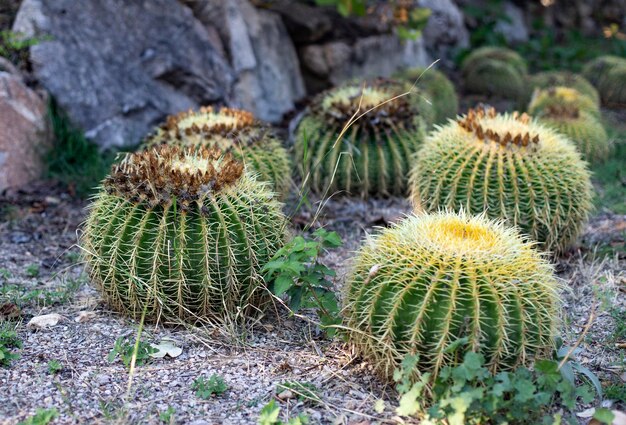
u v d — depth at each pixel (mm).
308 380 3191
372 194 5988
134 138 6738
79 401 2951
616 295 4117
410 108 5973
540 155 4355
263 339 3562
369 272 2977
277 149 5074
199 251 3395
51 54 6574
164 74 7152
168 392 3051
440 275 2811
